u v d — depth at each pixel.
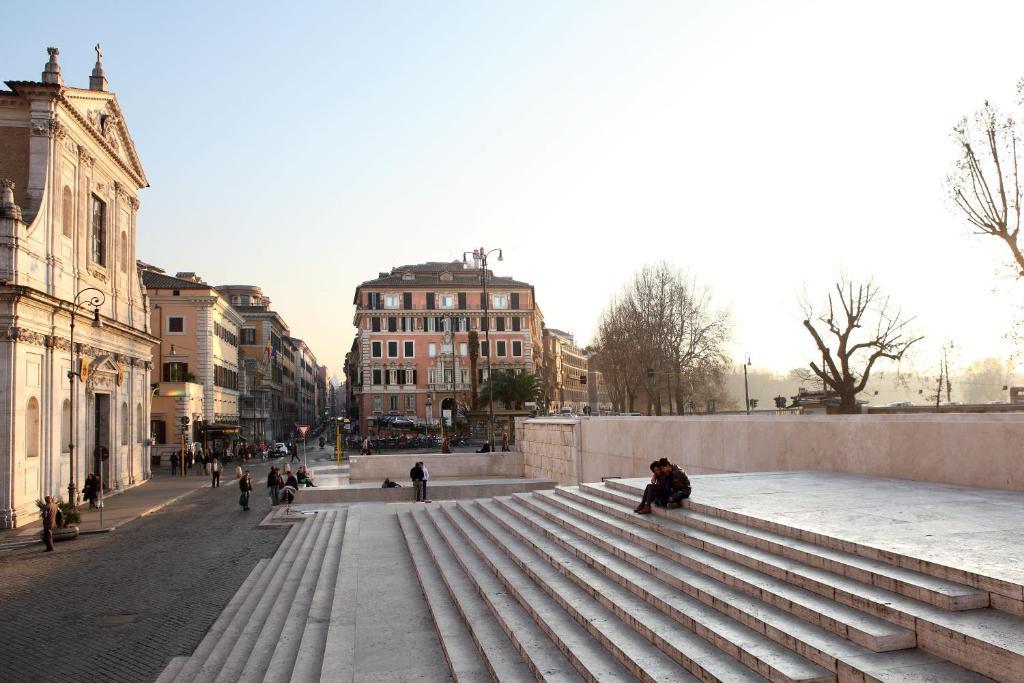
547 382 104.75
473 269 95.69
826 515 8.45
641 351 60.34
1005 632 4.80
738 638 5.87
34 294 24.05
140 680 9.01
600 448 24.36
